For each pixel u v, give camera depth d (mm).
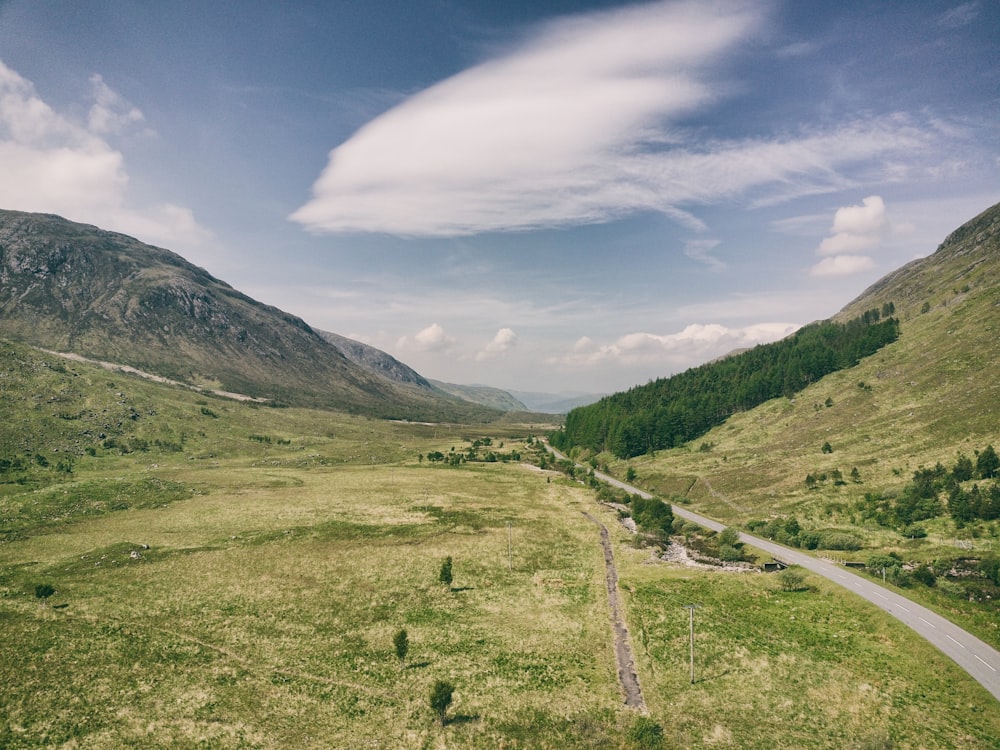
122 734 39812
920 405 159250
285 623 61875
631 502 135000
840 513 111000
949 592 66812
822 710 44562
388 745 40219
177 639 56156
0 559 81688
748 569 83688
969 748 38219
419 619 64375
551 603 70000
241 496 137250
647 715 44375
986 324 182250
